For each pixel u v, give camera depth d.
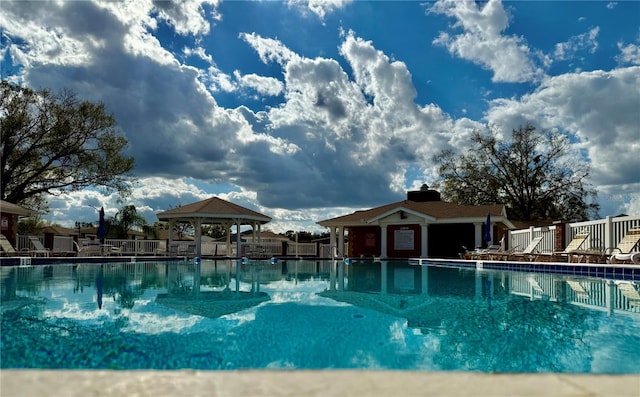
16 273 14.27
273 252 31.02
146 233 56.66
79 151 30.75
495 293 9.55
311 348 4.81
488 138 43.66
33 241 22.44
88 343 4.87
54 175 31.50
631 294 9.14
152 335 5.28
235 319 6.38
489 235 23.03
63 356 4.39
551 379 2.49
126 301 8.09
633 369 4.13
